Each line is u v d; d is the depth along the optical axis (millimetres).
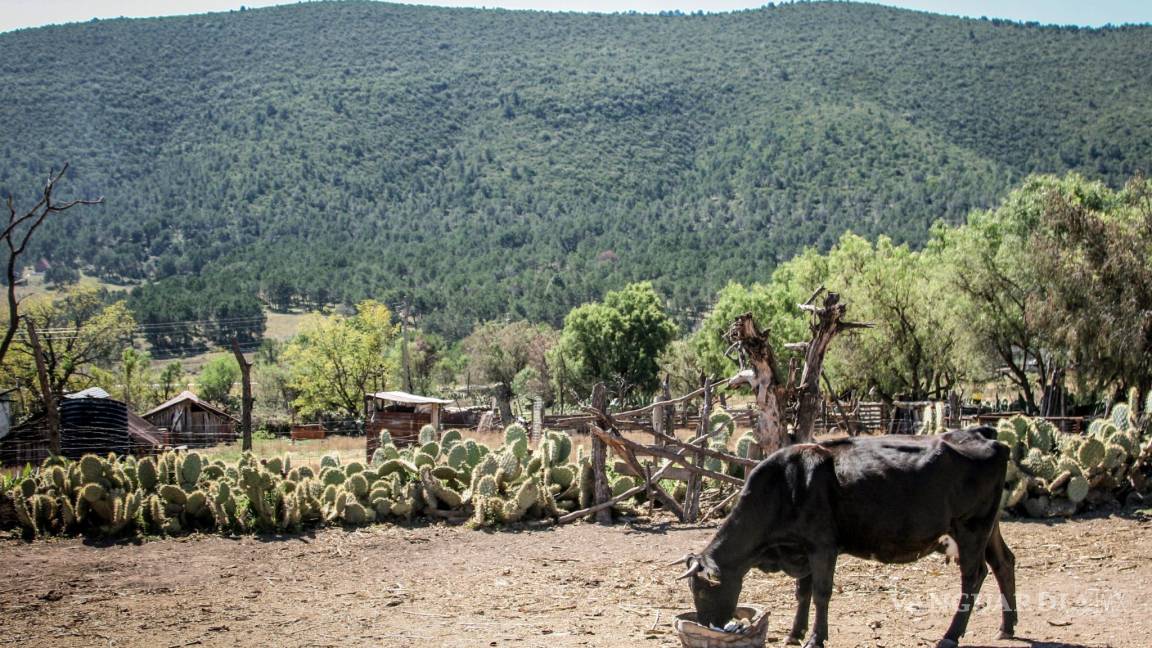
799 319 51125
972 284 35219
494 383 77938
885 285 37781
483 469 14242
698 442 14703
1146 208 31000
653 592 9711
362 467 15273
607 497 14078
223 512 13266
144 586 10328
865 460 7293
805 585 7711
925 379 40000
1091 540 11516
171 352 121312
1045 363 37969
